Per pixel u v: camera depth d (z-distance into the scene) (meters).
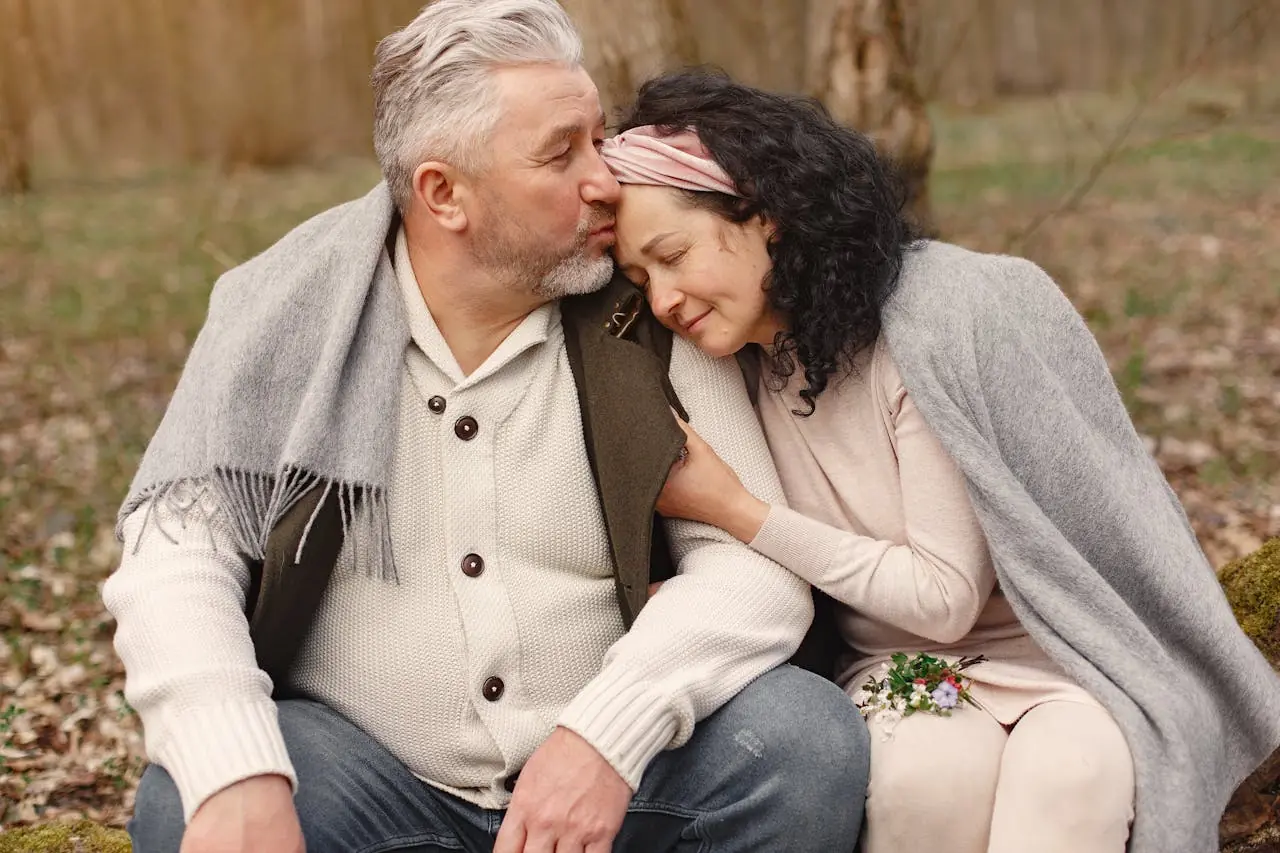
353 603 2.33
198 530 2.26
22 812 3.26
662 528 2.48
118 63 17.88
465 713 2.32
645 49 3.69
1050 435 2.28
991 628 2.48
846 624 2.57
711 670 2.21
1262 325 7.10
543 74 2.24
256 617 2.27
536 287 2.34
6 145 14.13
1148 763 2.12
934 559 2.29
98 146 17.95
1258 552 2.90
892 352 2.29
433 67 2.24
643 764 2.12
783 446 2.50
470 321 2.39
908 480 2.32
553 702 2.37
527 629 2.34
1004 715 2.27
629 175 2.30
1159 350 6.73
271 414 2.30
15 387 7.25
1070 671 2.22
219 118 18.02
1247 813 2.62
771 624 2.29
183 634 2.13
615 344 2.39
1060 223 10.12
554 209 2.27
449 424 2.35
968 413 2.26
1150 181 11.36
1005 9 17.67
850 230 2.28
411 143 2.29
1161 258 8.85
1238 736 2.38
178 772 2.02
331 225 2.49
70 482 5.67
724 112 2.31
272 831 2.00
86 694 3.86
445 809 2.36
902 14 4.17
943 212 10.20
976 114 16.62
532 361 2.41
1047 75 17.75
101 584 4.64
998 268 2.39
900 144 4.20
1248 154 11.95
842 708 2.22
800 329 2.33
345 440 2.27
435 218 2.30
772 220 2.28
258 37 17.92
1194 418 5.67
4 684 3.94
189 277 10.12
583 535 2.38
